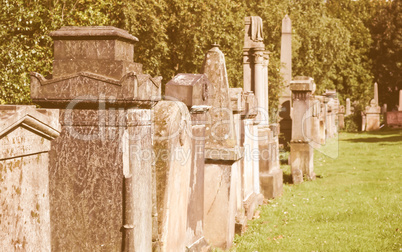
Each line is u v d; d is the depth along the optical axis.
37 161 3.18
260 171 11.55
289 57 20.52
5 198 2.83
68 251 4.02
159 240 4.85
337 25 32.84
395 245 7.21
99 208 3.96
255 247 7.21
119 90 3.87
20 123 2.89
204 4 19.45
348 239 7.58
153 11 18.84
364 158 18.89
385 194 11.44
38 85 3.97
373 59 51.62
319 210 9.82
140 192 4.15
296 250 7.05
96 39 3.97
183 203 5.58
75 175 3.98
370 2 53.59
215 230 7.02
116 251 3.96
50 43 12.80
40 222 3.22
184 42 20.41
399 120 36.91
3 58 11.62
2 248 2.81
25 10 11.73
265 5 24.55
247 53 14.52
